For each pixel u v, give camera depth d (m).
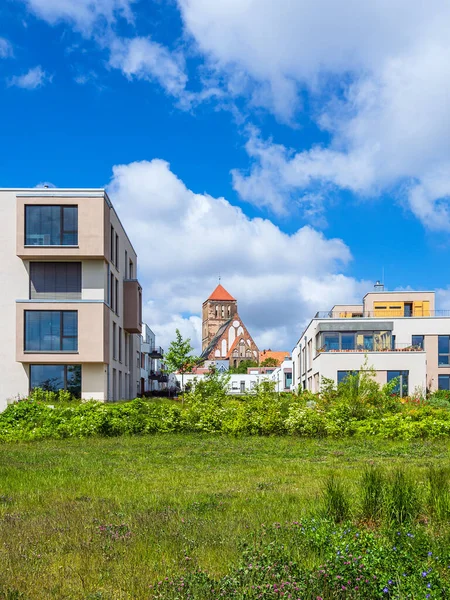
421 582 5.12
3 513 8.29
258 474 12.10
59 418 20.86
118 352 41.38
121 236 43.28
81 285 34.50
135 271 53.69
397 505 7.24
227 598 4.93
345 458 14.76
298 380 61.69
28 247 33.25
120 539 6.76
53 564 5.98
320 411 21.06
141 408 21.98
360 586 5.10
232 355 131.25
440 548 6.11
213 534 6.93
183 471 12.55
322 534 6.41
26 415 21.27
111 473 12.20
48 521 7.64
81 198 33.62
